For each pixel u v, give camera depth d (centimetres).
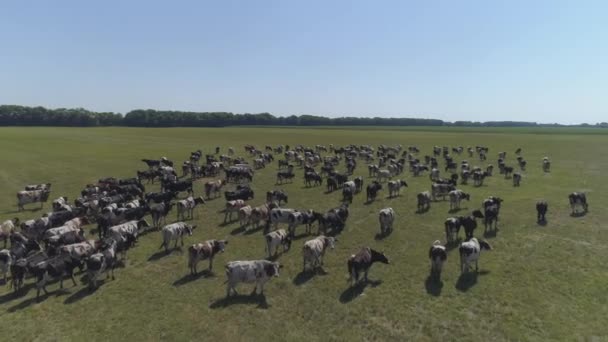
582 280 1833
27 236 2511
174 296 1773
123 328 1530
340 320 1564
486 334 1448
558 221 2736
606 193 3584
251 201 3609
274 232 2248
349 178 4709
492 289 1772
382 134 13450
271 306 1677
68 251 2027
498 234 2503
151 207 2814
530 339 1408
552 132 15062
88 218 2875
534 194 3622
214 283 1900
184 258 2220
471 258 1920
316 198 3656
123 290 1838
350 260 1822
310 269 2041
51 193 3959
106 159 6456
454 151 7300
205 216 3103
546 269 1961
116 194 3475
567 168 5250
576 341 1389
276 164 5944
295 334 1475
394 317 1572
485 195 3641
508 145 8894
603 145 8588
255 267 1753
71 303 1720
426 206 3262
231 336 1470
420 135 12850
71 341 1450
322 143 9800
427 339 1432
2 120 19938
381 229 2645
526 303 1647
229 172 4572
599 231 2503
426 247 2322
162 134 12888
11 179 4653
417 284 1842
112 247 2052
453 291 1762
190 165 5069
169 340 1453
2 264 1942
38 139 9881
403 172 5109
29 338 1468
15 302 1731
